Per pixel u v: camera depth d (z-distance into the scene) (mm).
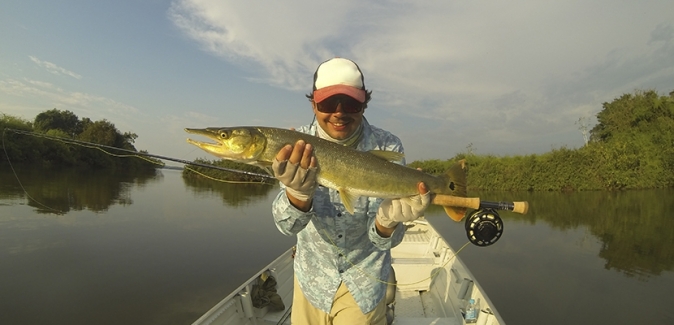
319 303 3682
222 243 16438
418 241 9758
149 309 10219
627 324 9766
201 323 4484
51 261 13414
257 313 5648
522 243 18188
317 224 3648
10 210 20578
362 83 3580
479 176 38625
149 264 13484
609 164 38156
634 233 20594
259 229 19062
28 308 10094
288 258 7406
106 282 11828
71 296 10766
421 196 3312
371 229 3494
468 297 5832
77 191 27953
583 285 12422
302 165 2980
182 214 22406
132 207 24031
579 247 17484
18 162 31984
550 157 38719
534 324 9773
